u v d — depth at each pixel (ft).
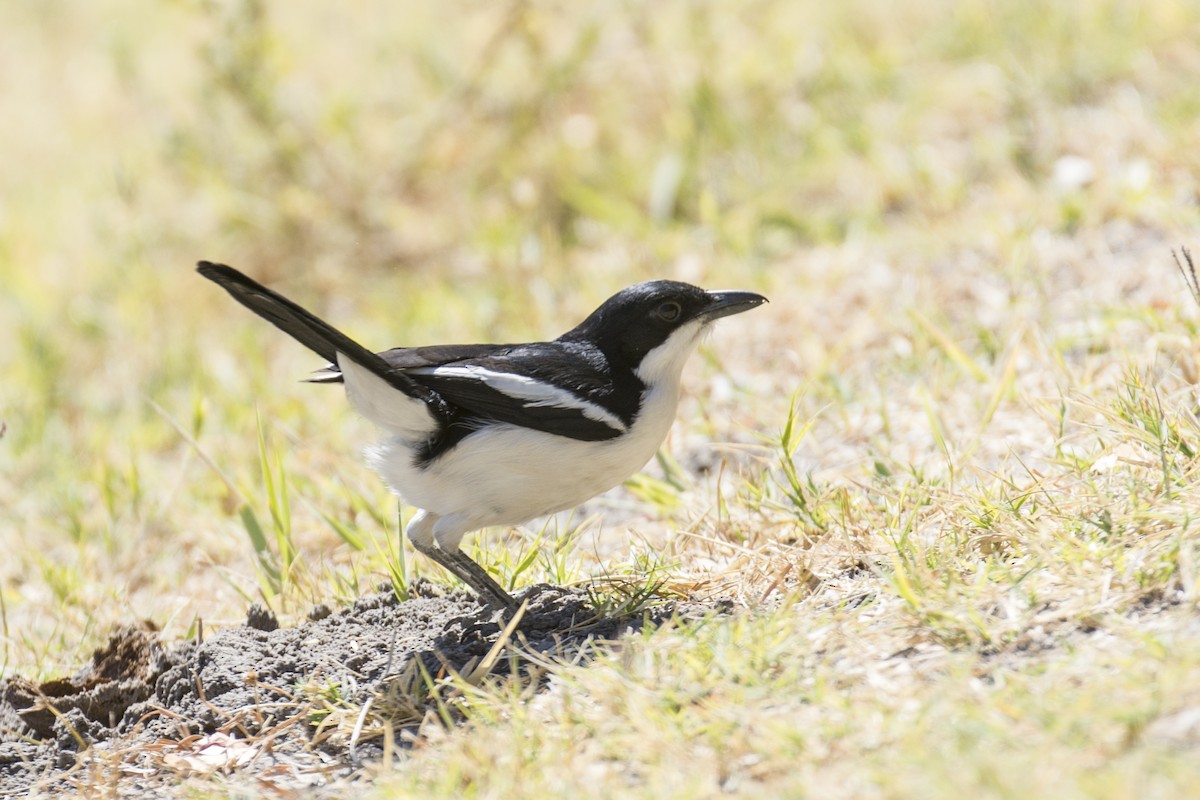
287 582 30.99
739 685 21.08
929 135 53.93
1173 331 33.86
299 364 50.29
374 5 69.72
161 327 53.36
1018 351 36.04
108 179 61.36
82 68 73.56
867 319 41.45
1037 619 21.62
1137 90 51.37
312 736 23.86
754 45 60.08
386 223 56.85
